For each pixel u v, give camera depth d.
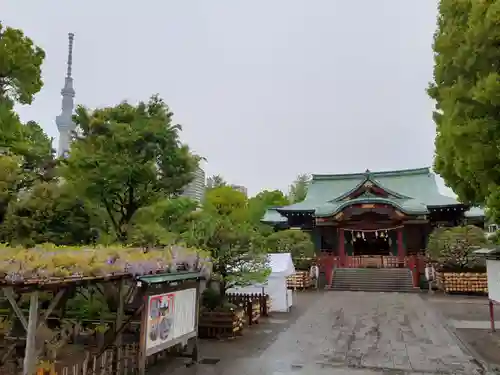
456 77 10.30
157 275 8.60
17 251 6.61
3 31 13.28
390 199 31.75
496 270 12.15
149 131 13.68
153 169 13.82
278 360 10.09
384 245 38.12
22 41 13.52
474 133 9.03
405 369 9.38
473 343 11.76
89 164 12.98
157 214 14.35
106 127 13.52
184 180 14.77
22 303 10.32
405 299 21.77
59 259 6.51
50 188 12.56
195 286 10.20
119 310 9.52
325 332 13.52
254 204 33.56
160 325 8.69
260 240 14.23
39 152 14.11
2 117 13.02
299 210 35.06
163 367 9.38
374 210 31.58
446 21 11.00
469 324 14.66
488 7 8.94
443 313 17.17
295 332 13.53
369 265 30.33
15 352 8.96
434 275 26.36
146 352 8.19
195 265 10.34
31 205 11.99
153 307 8.50
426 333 13.23
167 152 14.32
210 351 10.98
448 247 25.17
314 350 11.12
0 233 11.70
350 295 24.02
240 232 13.40
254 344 11.81
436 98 11.60
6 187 11.90
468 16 9.89
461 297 22.53
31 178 13.12
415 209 31.27
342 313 17.41
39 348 8.05
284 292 17.94
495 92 8.30
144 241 12.84
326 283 29.11
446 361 10.00
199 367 9.43
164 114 14.59
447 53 10.28
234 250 13.11
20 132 13.94
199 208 16.36
